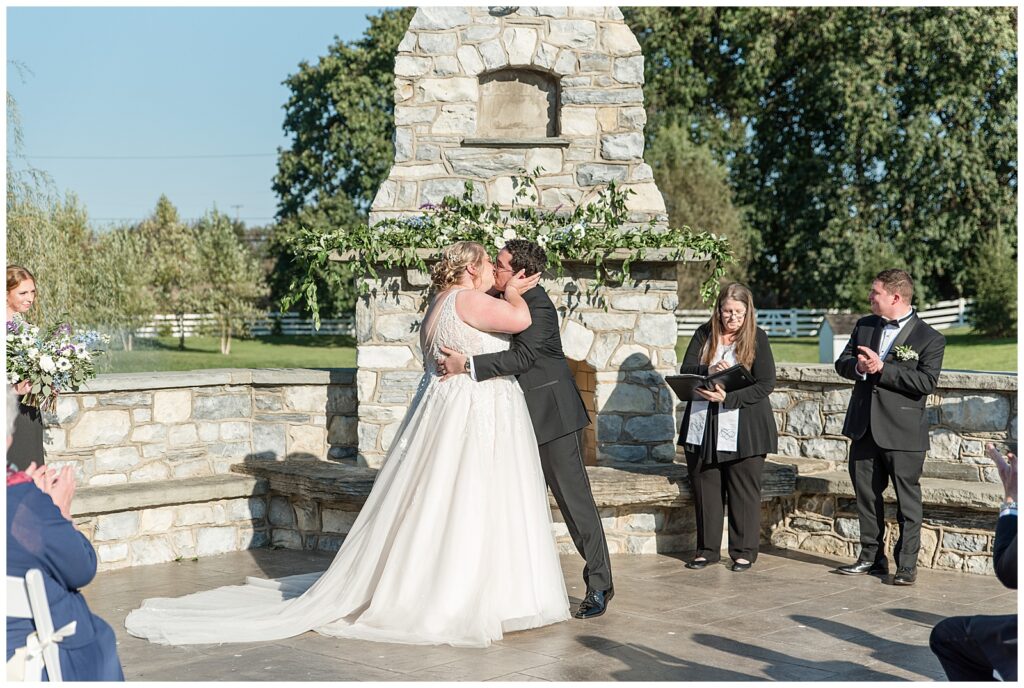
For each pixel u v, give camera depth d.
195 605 5.49
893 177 28.28
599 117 7.50
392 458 5.37
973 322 25.91
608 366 7.35
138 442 7.30
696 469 6.61
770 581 6.23
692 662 4.56
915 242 28.66
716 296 7.38
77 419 7.05
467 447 5.07
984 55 26.70
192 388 7.52
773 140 31.62
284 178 35.62
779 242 32.06
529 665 4.50
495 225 7.24
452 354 5.15
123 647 4.84
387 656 4.64
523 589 5.07
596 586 5.43
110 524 6.88
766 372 6.44
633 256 7.13
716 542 6.64
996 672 3.38
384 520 5.17
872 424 6.18
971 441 6.82
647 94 30.69
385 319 7.32
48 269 10.75
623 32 7.51
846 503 7.03
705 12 30.23
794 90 30.95
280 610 5.23
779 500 7.39
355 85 32.47
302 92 35.28
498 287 5.42
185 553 7.20
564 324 7.29
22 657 2.88
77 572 3.03
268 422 7.78
